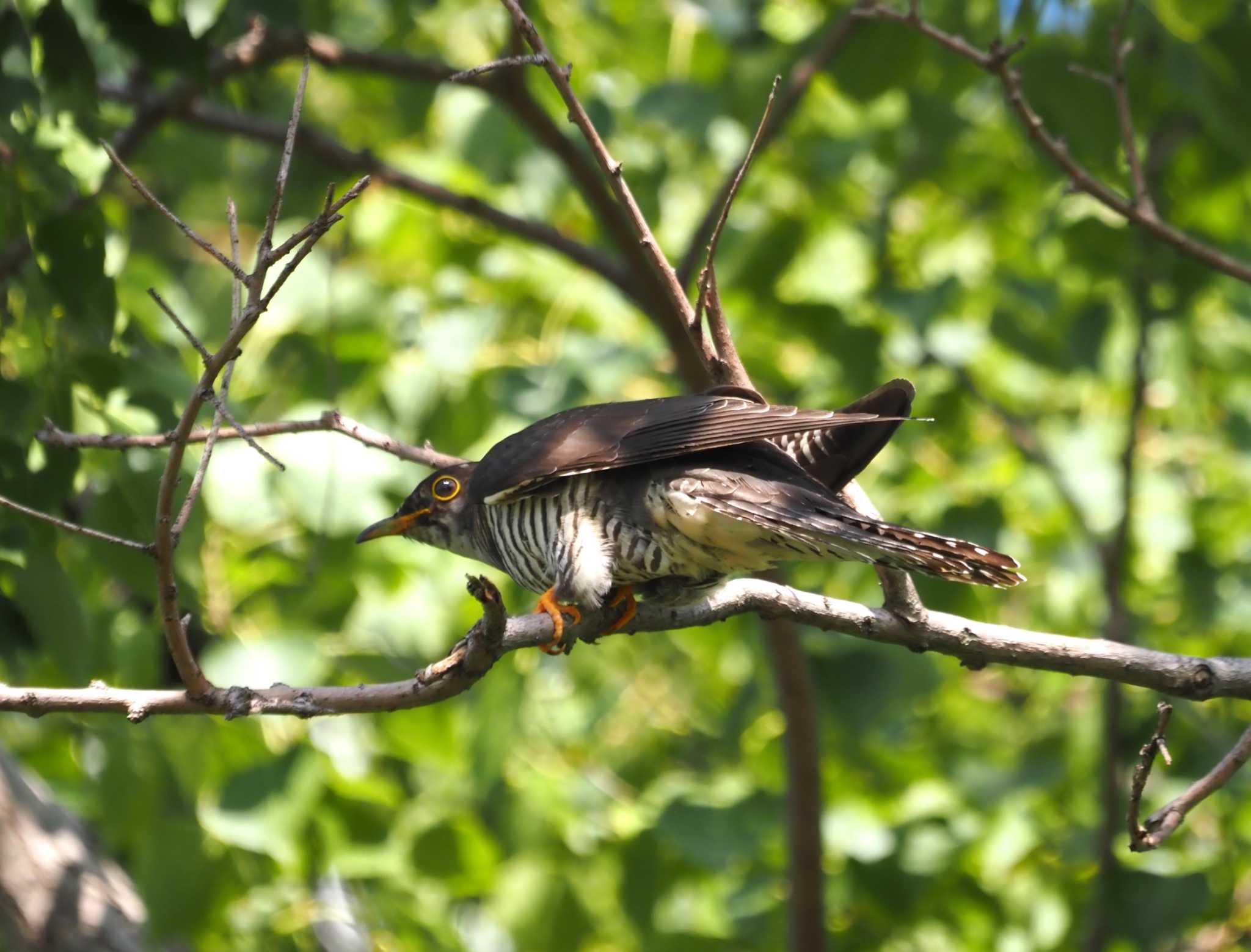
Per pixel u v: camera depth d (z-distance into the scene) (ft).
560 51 41.22
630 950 37.96
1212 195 38.42
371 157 36.78
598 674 44.98
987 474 42.91
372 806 33.27
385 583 35.65
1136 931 32.91
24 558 26.84
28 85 26.35
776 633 30.78
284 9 32.24
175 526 17.66
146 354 29.99
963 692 46.37
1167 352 41.93
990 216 46.70
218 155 41.27
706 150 43.60
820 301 39.32
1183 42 33.06
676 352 35.12
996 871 35.81
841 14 36.45
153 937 29.09
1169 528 40.29
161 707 19.07
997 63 26.23
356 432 25.39
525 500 24.63
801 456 25.34
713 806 35.32
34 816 31.55
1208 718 37.63
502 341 40.70
